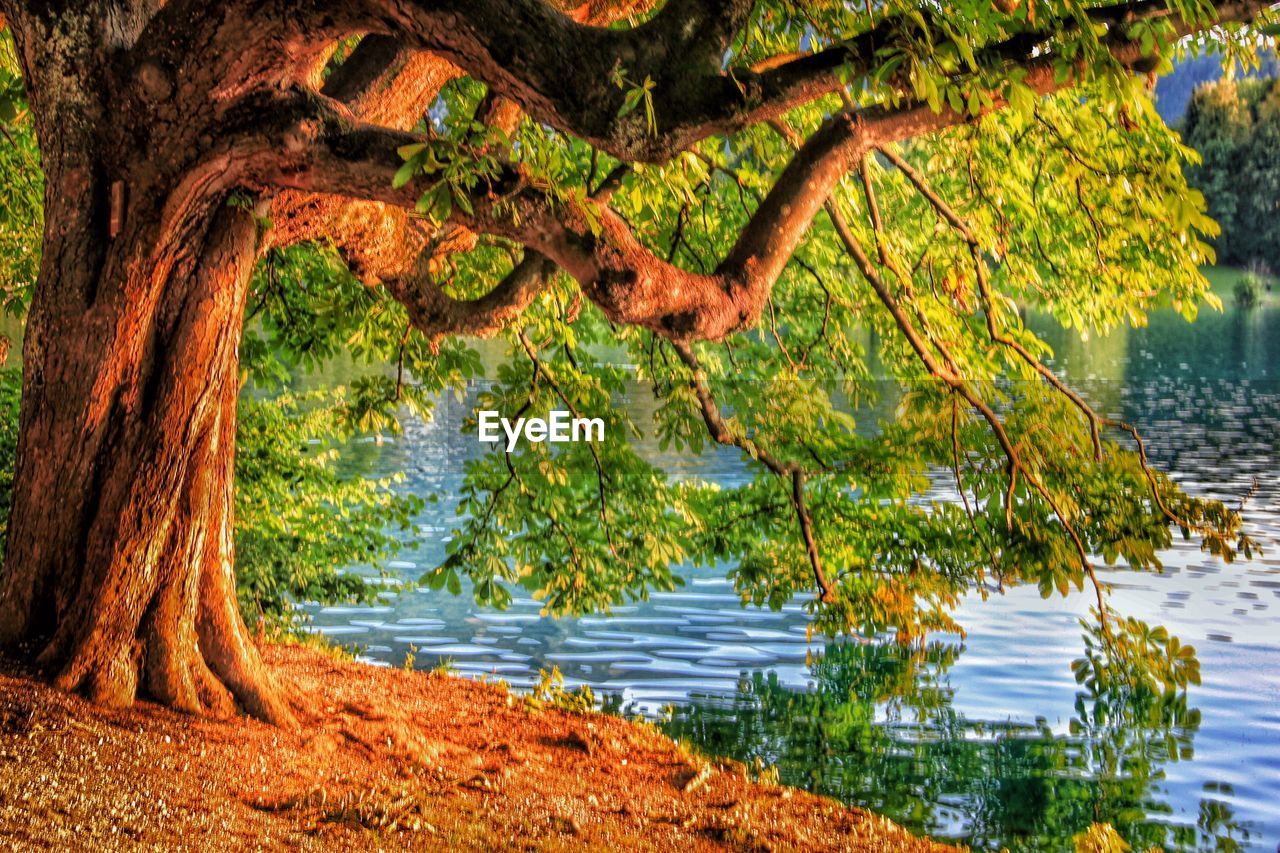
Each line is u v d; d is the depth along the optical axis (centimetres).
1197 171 11112
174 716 768
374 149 695
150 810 620
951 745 1169
